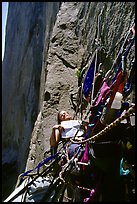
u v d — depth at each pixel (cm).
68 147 527
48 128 1006
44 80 1236
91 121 493
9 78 2267
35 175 597
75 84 1016
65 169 502
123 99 477
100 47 767
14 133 1962
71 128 575
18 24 2211
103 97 474
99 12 834
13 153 1909
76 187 509
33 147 1143
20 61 2005
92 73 549
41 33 1619
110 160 455
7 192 1702
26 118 1686
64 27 1099
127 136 451
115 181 453
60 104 1015
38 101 1462
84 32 981
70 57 1057
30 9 1950
